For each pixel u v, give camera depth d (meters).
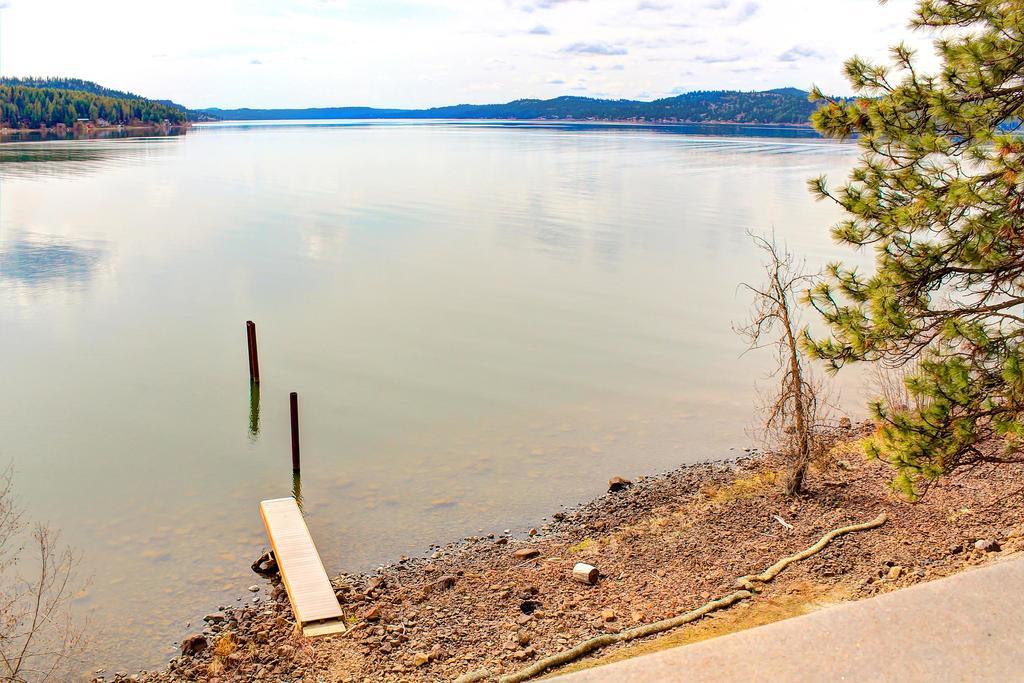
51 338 25.70
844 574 10.29
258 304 30.59
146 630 10.62
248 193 70.06
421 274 36.31
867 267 36.72
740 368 22.89
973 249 8.84
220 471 16.05
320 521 13.95
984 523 11.22
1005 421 8.40
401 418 19.06
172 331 26.73
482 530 13.54
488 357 24.02
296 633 10.25
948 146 9.12
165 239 45.34
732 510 12.99
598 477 15.66
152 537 13.27
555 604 10.53
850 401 19.52
